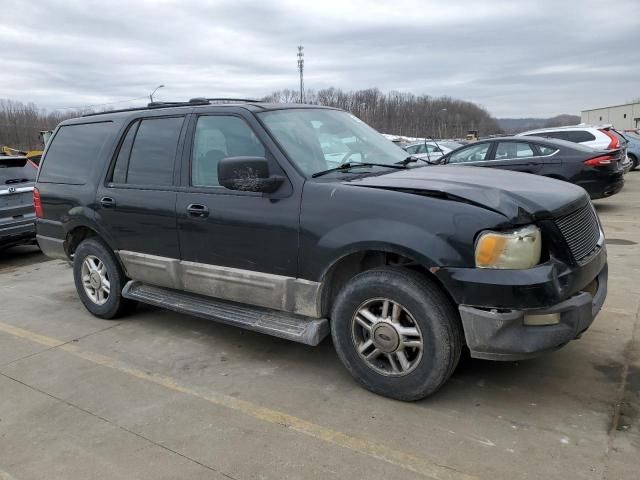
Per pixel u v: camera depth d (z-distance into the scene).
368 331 3.32
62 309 5.59
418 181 3.35
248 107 3.94
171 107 4.44
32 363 4.20
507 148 9.90
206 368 3.96
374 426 3.06
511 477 2.56
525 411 3.12
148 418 3.28
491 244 2.86
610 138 11.97
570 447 2.76
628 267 5.99
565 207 3.12
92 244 5.02
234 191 3.82
